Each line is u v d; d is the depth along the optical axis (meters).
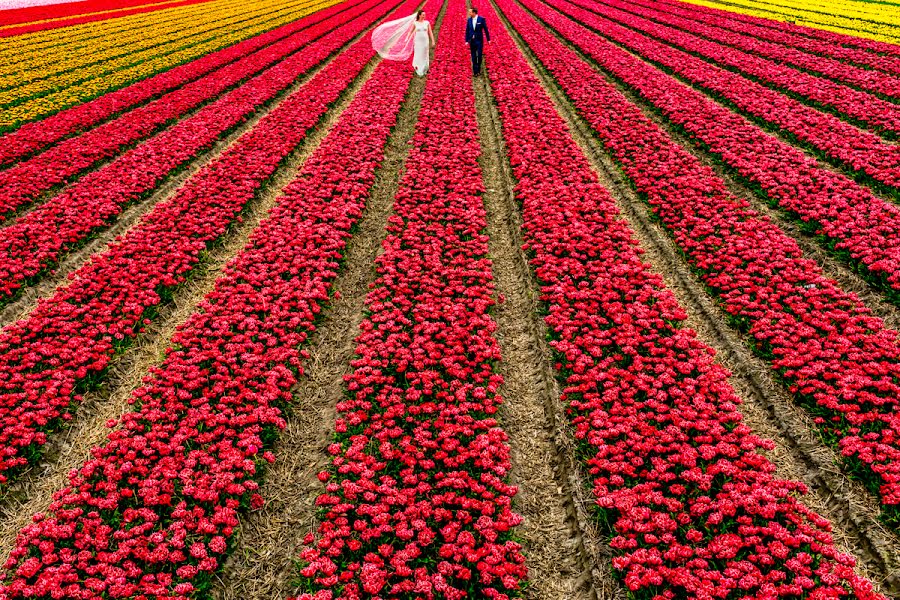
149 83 22.12
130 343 8.65
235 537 5.80
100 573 5.26
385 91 20.75
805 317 7.94
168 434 6.79
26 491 6.45
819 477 6.08
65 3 57.19
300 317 8.77
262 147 15.43
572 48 27.77
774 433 6.73
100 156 15.17
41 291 10.00
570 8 39.91
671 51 24.84
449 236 10.83
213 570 5.48
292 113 18.00
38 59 28.59
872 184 11.99
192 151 15.38
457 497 5.82
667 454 6.16
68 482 6.53
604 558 5.43
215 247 11.24
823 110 16.70
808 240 10.21
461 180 13.35
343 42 30.72
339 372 8.18
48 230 11.28
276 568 5.64
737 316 8.41
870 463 5.84
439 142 15.82
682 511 5.53
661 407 6.64
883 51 23.41
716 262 9.52
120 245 10.76
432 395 7.33
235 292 9.36
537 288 9.57
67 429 7.22
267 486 6.45
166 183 14.02
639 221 11.55
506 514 5.70
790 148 13.41
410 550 5.27
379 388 7.51
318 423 7.33
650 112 17.59
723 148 13.83
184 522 5.71
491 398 7.31
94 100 20.75
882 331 7.59
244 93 20.52
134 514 5.68
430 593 4.92
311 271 10.05
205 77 23.27
